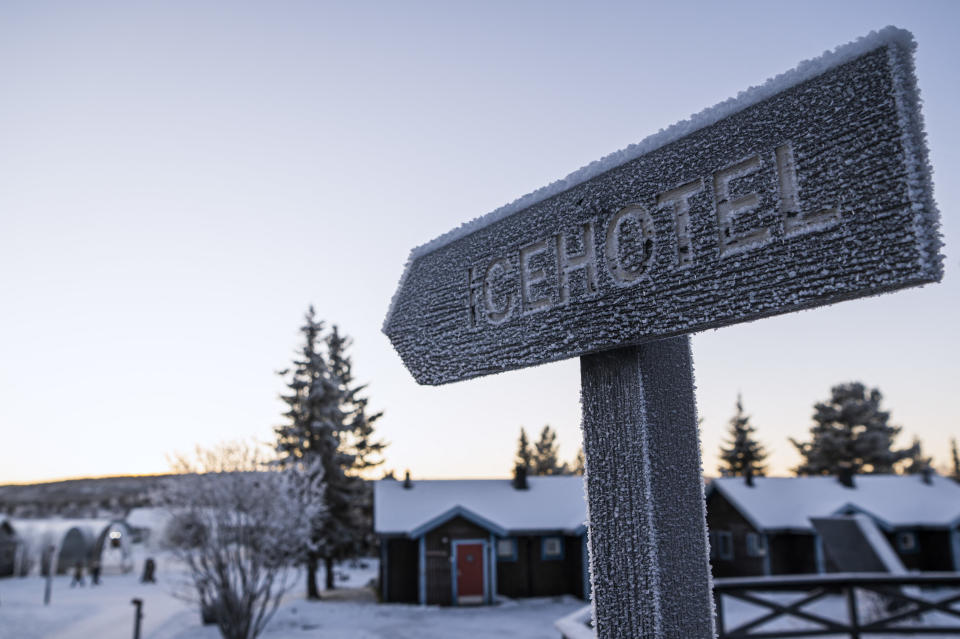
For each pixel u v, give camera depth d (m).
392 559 24.08
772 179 1.02
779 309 0.99
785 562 25.23
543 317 1.36
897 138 0.90
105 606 24.97
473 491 27.06
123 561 42.94
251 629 18.45
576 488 27.97
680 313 1.12
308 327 31.84
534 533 24.11
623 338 1.20
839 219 0.94
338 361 35.19
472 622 19.39
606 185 1.27
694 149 1.13
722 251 1.07
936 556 26.64
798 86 1.01
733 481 27.61
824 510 25.58
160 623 20.66
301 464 18.34
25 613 22.05
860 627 7.66
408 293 1.74
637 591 1.16
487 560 23.73
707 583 1.21
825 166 0.97
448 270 1.63
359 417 34.12
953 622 12.91
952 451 72.88
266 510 15.97
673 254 1.14
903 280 0.88
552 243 1.37
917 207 0.87
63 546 42.31
